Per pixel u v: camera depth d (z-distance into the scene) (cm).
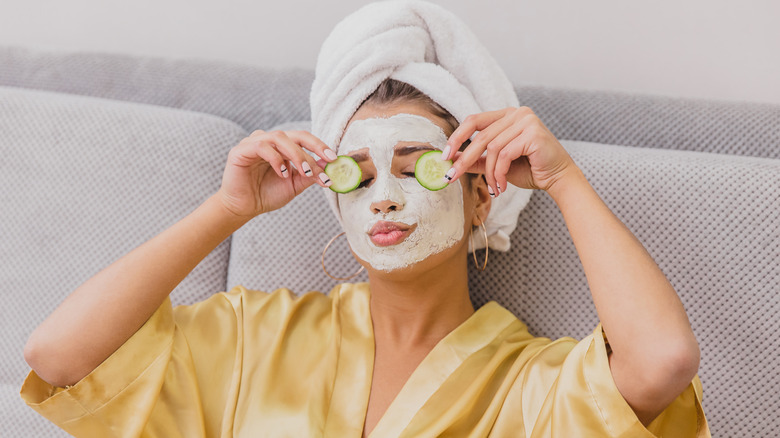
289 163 113
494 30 168
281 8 172
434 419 108
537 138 103
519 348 118
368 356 117
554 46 167
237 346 119
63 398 105
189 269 113
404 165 112
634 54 165
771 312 125
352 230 112
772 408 124
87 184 145
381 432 108
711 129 145
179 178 144
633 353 92
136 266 109
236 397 115
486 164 105
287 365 117
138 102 161
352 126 116
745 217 127
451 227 112
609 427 93
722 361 126
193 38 174
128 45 175
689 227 129
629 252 98
